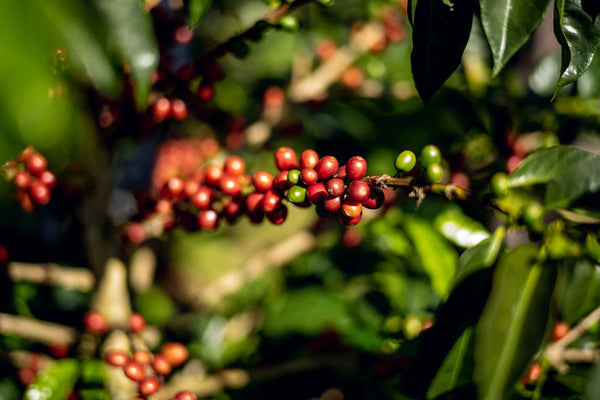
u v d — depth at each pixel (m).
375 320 1.03
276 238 2.56
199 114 1.19
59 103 0.50
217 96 1.22
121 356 0.80
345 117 1.37
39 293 1.06
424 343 0.69
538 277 0.67
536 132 1.03
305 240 1.15
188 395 0.77
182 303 1.25
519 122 1.05
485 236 0.93
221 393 1.01
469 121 1.14
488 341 0.66
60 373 0.83
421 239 0.93
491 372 0.65
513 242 0.94
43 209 0.99
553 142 0.98
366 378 0.97
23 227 1.02
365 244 1.15
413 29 0.65
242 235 2.57
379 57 1.29
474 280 0.68
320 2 0.75
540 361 0.75
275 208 0.72
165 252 2.06
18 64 0.43
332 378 1.01
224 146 1.21
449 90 1.11
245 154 1.48
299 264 1.27
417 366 0.71
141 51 0.58
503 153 1.04
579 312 0.78
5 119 0.44
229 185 0.75
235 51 0.78
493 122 1.06
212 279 2.24
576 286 0.78
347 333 0.99
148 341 0.94
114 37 0.57
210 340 1.16
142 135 0.84
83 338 0.89
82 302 1.11
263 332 1.08
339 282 1.15
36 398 0.81
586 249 0.71
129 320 0.88
